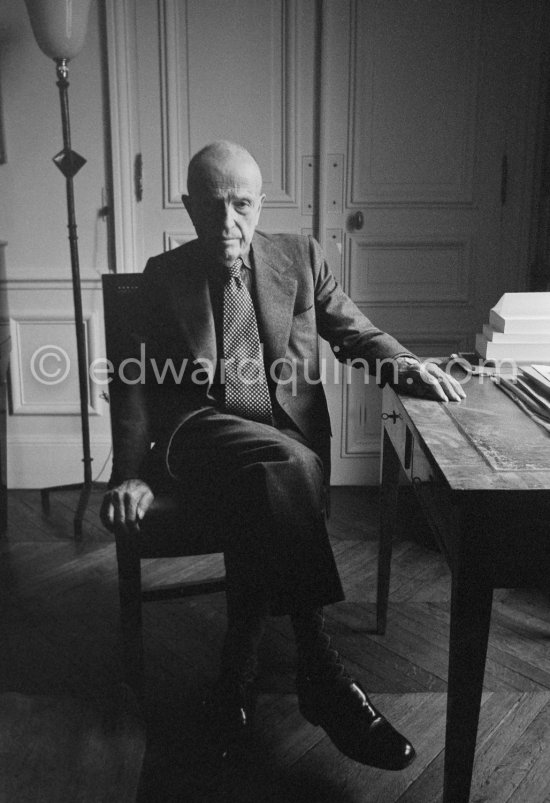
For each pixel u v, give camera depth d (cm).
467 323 302
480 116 285
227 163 156
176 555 153
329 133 286
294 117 285
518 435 125
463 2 276
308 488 146
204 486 154
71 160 264
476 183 290
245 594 151
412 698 168
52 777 139
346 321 176
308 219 294
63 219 291
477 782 141
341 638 194
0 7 274
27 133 284
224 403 170
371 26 278
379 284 299
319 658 149
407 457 142
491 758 147
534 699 166
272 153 288
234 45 279
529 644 190
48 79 280
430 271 298
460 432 126
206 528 151
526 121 284
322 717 146
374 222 293
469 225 294
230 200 157
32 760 144
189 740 153
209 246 162
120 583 155
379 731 142
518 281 298
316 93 283
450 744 114
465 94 283
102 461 308
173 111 283
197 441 160
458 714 112
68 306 298
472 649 109
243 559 149
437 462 111
